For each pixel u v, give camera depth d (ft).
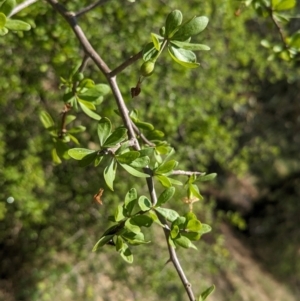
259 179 31.19
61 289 18.19
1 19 5.53
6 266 18.85
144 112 16.79
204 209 19.53
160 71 16.65
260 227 31.71
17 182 15.57
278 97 27.43
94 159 5.04
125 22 15.85
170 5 16.61
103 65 6.40
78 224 18.29
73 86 7.03
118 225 5.23
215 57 18.69
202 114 18.04
